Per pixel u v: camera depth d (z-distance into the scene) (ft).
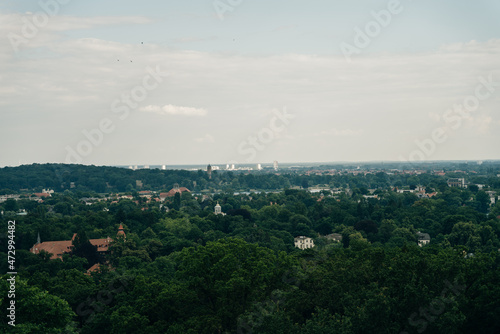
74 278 585.22
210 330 410.52
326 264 498.69
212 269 451.12
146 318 429.79
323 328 359.05
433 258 459.32
